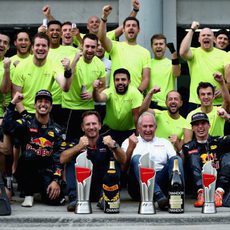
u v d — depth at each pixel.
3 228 7.60
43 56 9.59
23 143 8.71
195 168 8.85
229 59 10.52
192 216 7.92
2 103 9.84
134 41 10.59
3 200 7.99
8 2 13.25
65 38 10.75
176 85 13.15
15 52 13.64
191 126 9.48
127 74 9.66
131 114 9.77
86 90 9.84
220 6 13.27
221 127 9.84
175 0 13.15
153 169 8.09
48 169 8.77
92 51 9.79
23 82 9.66
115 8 13.21
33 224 7.82
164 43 10.73
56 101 9.95
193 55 10.56
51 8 13.25
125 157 8.37
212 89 9.74
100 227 7.62
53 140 8.76
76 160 8.14
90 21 11.10
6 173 9.16
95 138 8.68
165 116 9.95
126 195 9.76
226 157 8.91
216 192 8.77
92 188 8.83
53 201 8.73
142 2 12.66
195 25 10.39
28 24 13.26
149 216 7.89
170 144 8.89
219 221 7.94
